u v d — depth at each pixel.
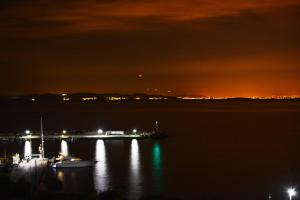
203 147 129.38
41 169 90.44
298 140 141.62
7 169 86.50
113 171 92.06
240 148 125.62
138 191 74.31
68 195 55.88
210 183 80.19
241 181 81.69
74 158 99.62
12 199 53.09
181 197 70.62
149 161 105.25
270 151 118.75
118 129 192.88
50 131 176.75
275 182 80.50
